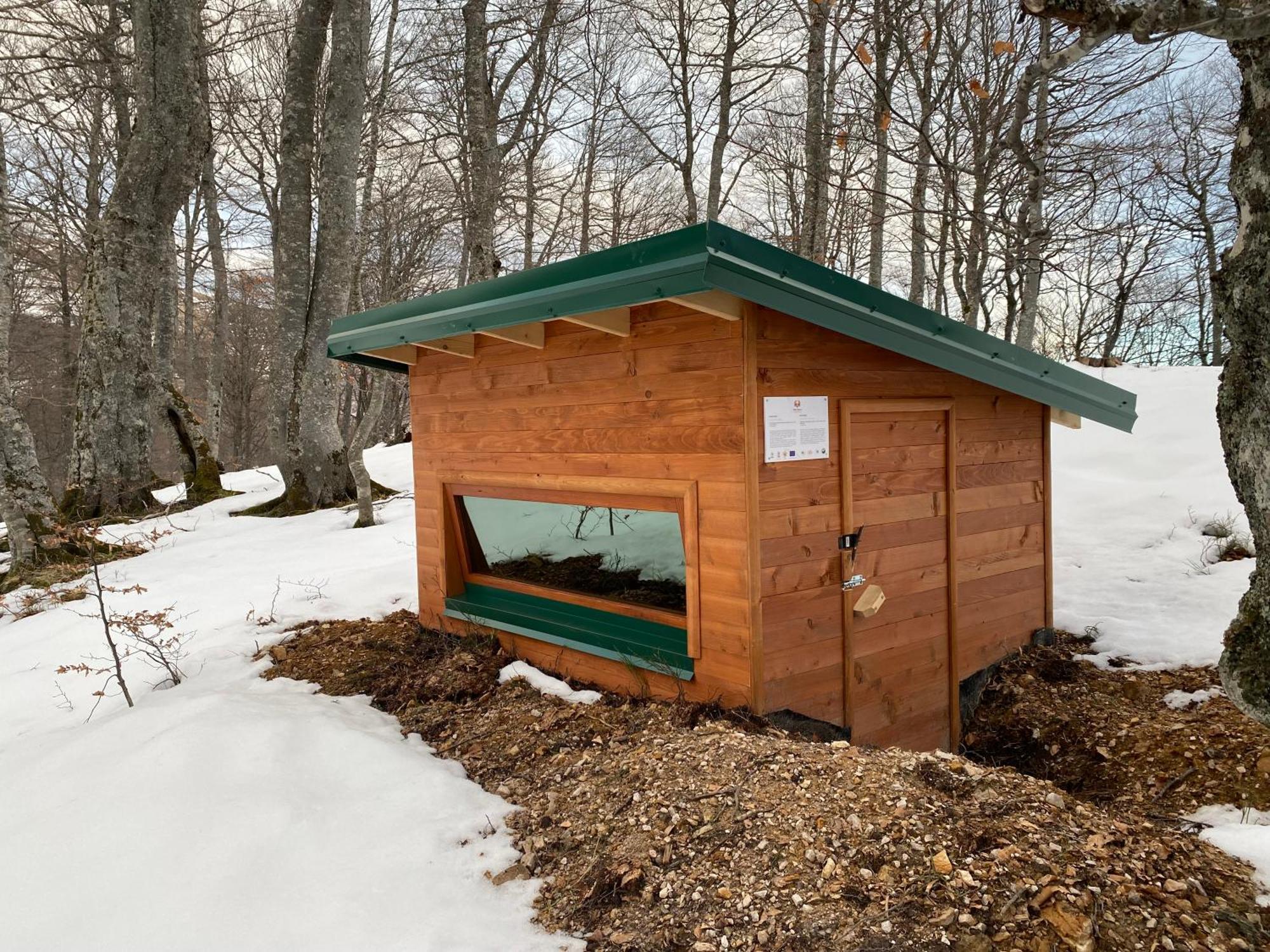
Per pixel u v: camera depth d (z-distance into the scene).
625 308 3.79
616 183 21.31
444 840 2.87
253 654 5.19
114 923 2.40
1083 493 8.47
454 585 5.22
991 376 4.07
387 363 5.53
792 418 3.54
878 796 2.67
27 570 8.05
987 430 4.72
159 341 17.58
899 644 4.19
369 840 2.85
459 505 5.13
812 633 3.69
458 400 4.96
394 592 6.37
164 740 3.46
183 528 9.74
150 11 10.79
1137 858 2.27
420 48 14.74
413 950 2.24
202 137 11.59
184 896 2.50
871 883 2.25
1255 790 3.22
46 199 19.33
